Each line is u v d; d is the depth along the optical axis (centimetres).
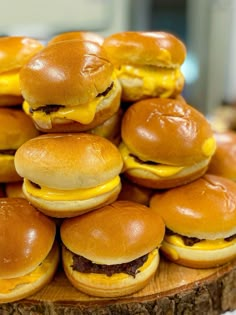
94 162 19
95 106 20
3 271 18
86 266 20
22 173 19
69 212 19
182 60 23
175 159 20
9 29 71
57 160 18
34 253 19
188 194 21
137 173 21
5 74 21
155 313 20
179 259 21
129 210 20
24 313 20
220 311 22
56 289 20
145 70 22
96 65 19
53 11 72
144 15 76
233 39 76
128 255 19
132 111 22
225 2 73
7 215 20
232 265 22
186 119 21
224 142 25
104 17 74
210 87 78
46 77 19
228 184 22
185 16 75
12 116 22
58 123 20
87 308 19
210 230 20
